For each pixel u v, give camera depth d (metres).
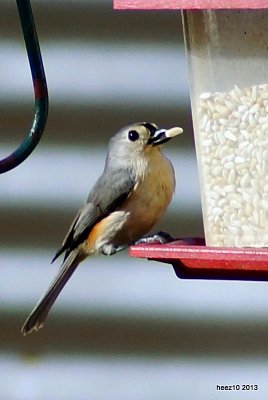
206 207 7.88
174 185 9.26
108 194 9.12
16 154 7.16
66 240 9.20
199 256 7.20
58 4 9.96
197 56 7.82
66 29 9.95
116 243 9.27
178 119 9.88
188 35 7.84
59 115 9.91
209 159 7.84
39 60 7.17
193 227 9.80
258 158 7.70
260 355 9.80
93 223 9.20
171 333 9.90
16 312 9.93
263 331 9.83
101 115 9.92
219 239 7.82
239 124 7.73
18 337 9.94
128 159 9.12
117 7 7.27
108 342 9.92
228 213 7.79
